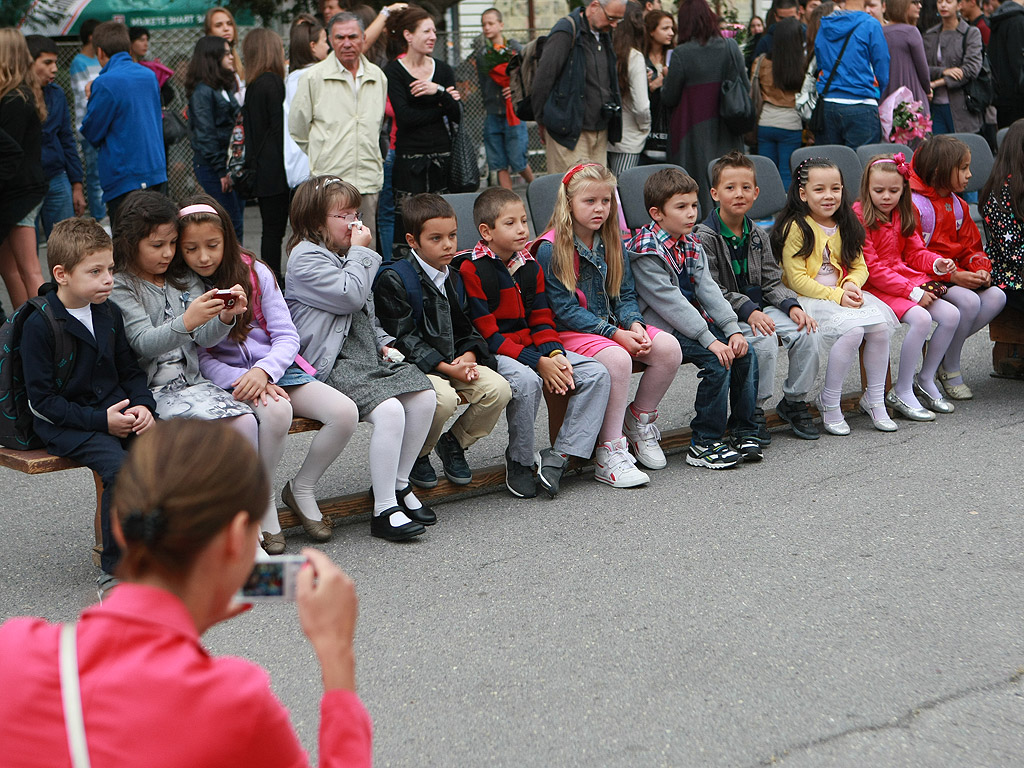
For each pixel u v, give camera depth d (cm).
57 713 140
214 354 420
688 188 504
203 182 866
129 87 767
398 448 425
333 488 489
